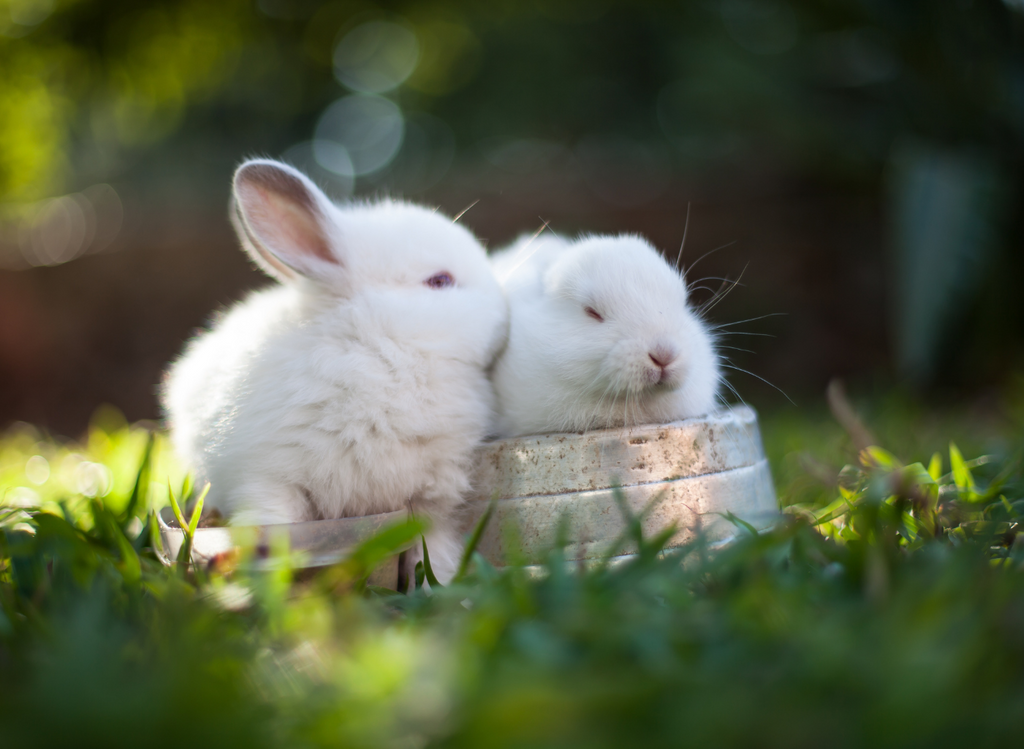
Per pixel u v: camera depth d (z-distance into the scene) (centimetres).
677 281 57
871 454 59
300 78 196
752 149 149
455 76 214
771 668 41
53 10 136
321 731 39
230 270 143
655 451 53
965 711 37
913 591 45
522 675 40
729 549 48
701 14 141
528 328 57
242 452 54
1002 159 110
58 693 39
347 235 57
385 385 54
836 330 130
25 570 50
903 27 110
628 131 194
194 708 38
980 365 110
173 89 157
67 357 145
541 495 53
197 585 49
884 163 122
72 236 164
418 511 55
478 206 138
